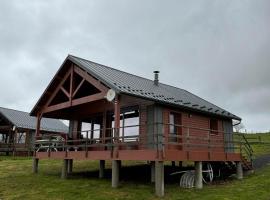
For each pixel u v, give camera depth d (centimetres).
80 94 1875
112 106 1755
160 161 1105
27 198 1167
